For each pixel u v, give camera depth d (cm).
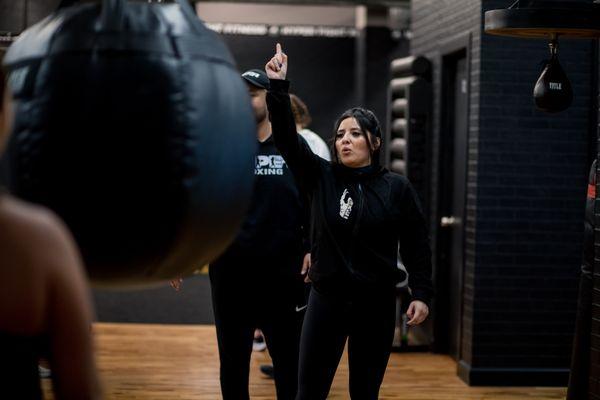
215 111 191
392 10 1411
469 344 647
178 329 816
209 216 192
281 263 441
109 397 580
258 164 443
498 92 643
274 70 373
